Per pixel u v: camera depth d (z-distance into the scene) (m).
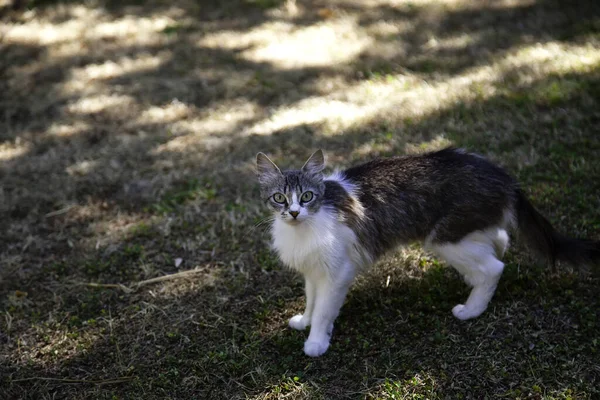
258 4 9.62
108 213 5.46
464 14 8.66
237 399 3.52
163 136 6.51
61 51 8.40
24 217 5.46
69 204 5.55
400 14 8.95
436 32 8.20
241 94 7.24
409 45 7.89
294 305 4.27
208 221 5.20
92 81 7.70
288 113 6.66
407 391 3.43
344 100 6.85
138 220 5.33
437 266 4.39
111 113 7.05
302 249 3.67
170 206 5.47
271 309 4.23
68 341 4.10
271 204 3.71
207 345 3.97
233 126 6.61
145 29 8.94
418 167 3.85
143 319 4.23
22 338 4.15
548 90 6.21
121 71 7.88
